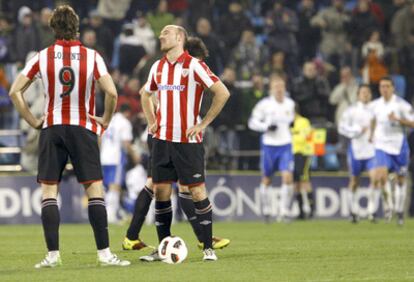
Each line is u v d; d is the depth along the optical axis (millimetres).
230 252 38000
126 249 39062
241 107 74875
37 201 69500
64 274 29250
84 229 60156
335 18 87438
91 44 73062
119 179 66625
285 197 69062
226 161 74125
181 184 33500
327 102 79500
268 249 39781
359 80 86875
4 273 30141
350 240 46062
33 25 77688
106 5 85812
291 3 92188
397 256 35812
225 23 83875
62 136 30797
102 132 31516
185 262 32969
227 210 73062
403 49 87625
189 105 33125
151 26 81812
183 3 87188
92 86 31109
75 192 70188
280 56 82062
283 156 68562
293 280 27812
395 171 65000
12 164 72812
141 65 75625
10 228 62688
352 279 28094
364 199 76438
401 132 64500
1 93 76812
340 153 78312
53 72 30734
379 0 92750
